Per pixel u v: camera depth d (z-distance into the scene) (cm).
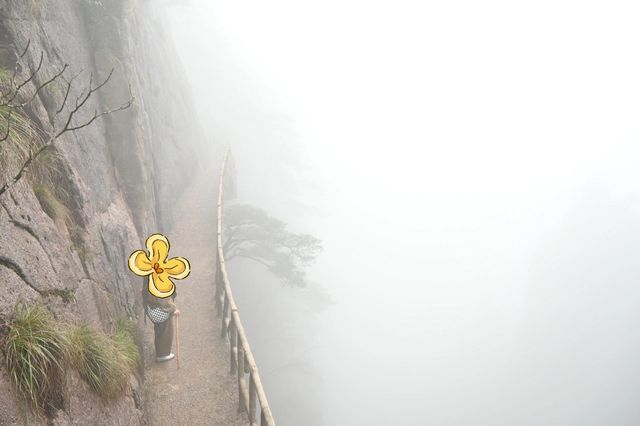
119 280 805
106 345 502
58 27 870
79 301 529
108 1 1146
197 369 777
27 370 352
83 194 719
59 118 713
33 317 383
